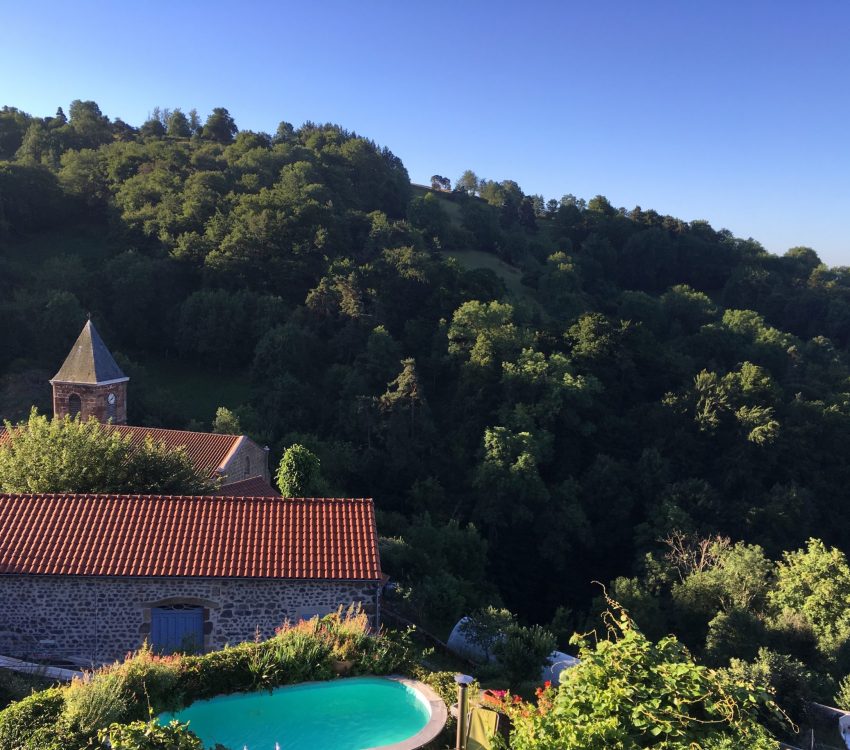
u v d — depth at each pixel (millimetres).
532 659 17438
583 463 53375
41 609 14570
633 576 42812
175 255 66750
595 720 6742
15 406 47938
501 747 8461
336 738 10734
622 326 60062
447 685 11695
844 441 52594
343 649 12336
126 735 8000
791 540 45156
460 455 51312
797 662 22688
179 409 52844
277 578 14734
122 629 14695
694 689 6922
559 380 53219
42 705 9359
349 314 61062
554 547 45500
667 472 49094
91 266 67750
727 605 31797
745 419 50938
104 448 21062
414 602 22625
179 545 15352
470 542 38281
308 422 53375
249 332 61344
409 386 52062
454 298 66062
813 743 20016
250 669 11398
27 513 16000
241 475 30797
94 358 31359
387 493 49781
